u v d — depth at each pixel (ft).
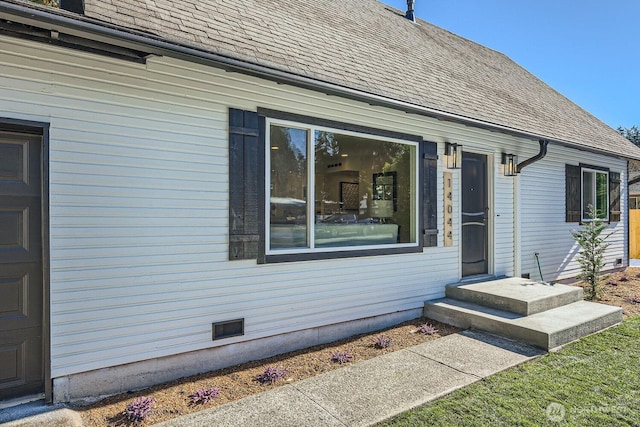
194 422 8.68
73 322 10.02
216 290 12.30
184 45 9.92
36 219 9.76
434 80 19.67
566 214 26.48
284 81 12.14
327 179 15.20
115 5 9.99
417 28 29.94
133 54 10.30
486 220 21.66
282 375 11.63
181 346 11.64
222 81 12.40
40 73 9.56
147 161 11.09
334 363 12.67
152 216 11.16
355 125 15.72
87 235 10.21
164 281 11.36
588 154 28.60
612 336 14.87
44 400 9.65
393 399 9.74
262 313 13.25
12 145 9.50
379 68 16.99
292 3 19.17
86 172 10.19
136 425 8.86
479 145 20.81
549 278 25.11
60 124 9.84
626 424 8.71
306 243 14.52
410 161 17.97
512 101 24.32
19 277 9.56
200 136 11.99
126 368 10.75
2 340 9.35
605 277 28.27
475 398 9.85
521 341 14.10
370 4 29.37
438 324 17.02
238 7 14.74
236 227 12.61
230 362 12.57
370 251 16.15
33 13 7.83
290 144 14.11
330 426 8.53
